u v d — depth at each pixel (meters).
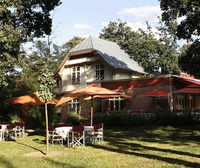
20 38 19.02
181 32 18.47
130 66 32.12
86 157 8.99
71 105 30.61
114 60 30.06
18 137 16.58
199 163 7.41
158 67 38.28
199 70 18.06
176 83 23.44
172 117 18.55
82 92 13.03
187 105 26.33
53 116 23.23
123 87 25.78
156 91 21.55
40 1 19.98
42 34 21.55
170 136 14.10
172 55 37.06
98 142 12.90
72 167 7.46
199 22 17.14
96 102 28.02
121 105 25.78
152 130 16.92
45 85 10.28
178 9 17.14
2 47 16.50
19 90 24.20
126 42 38.84
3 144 13.31
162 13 19.09
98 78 29.39
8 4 16.14
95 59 29.23
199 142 11.70
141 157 8.68
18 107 24.19
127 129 18.53
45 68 10.44
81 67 31.00
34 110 22.38
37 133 18.72
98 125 12.70
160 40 39.09
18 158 9.16
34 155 9.77
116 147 11.15
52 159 8.78
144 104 24.02
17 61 18.28
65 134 12.48
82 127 12.02
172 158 8.30
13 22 18.27
